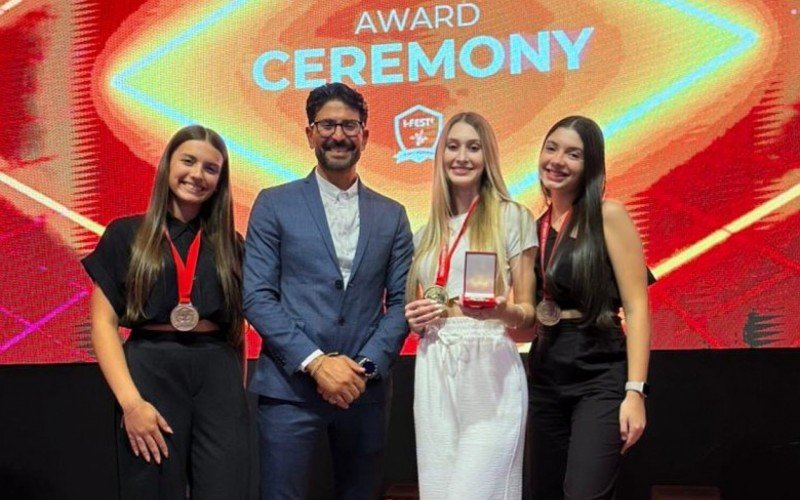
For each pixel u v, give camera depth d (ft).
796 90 11.32
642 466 11.96
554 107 11.85
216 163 9.29
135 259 8.95
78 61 12.72
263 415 9.35
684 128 11.55
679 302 11.53
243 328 9.52
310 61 12.40
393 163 12.17
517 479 8.58
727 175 11.45
